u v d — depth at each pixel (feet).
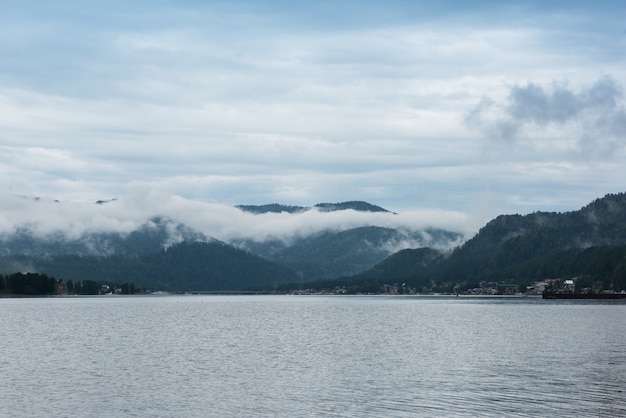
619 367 261.65
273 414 184.14
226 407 192.34
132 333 434.30
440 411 185.88
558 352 314.14
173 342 370.12
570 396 203.62
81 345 352.49
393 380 232.94
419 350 325.21
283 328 486.38
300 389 217.36
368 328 484.74
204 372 253.03
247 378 238.89
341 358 293.84
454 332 441.27
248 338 396.16
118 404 196.75
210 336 411.34
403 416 180.65
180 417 182.09
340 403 196.34
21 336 408.67
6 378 238.89
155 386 223.71
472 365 268.62
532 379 233.14
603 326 494.18
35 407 192.95
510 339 384.06
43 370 258.16
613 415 180.96
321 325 522.47
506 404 193.57
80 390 216.95
